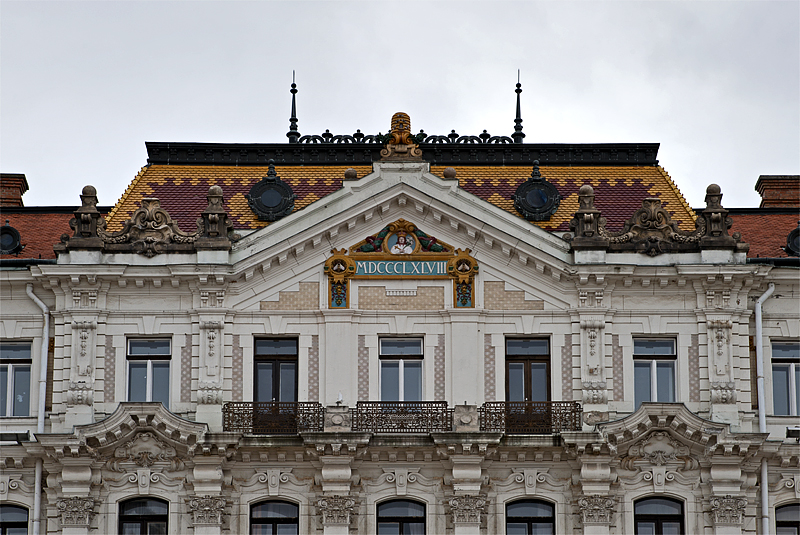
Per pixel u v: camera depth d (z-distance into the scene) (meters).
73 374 56.44
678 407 54.94
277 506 55.91
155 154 63.66
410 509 55.88
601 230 57.66
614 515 55.56
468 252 57.69
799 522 56.22
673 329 57.38
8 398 57.28
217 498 55.34
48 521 55.53
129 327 57.06
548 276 57.53
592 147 64.00
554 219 60.31
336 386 56.62
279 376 57.19
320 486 55.62
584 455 55.28
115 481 55.62
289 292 57.53
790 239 59.97
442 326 57.38
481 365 57.03
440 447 55.12
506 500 55.78
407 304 57.47
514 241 57.16
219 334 56.97
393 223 57.81
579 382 56.75
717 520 55.34
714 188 57.84
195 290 57.16
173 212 60.94
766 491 55.88
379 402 56.03
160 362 57.19
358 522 55.47
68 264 56.62
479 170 63.25
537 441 55.41
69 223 58.06
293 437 55.38
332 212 57.34
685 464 55.81
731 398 56.59
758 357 57.16
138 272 56.91
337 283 57.44
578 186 62.56
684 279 57.19
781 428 57.03
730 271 56.91
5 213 63.09
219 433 54.97
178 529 55.34
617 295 57.56
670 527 55.78
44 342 56.97
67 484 55.31
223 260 57.06
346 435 54.84
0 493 55.91
